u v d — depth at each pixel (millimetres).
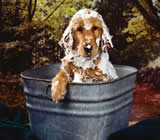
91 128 1628
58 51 5539
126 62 5695
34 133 1839
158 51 5562
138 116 3748
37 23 5562
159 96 4602
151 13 5363
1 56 5660
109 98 1613
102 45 1817
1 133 1971
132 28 5570
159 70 5352
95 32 1782
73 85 1576
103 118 1631
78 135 1653
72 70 1773
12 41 5688
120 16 5719
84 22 1761
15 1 5586
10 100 4410
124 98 1821
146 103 4309
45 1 5465
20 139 1913
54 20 5488
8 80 5414
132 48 5715
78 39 1769
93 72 1769
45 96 1670
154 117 3676
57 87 1602
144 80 5258
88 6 5500
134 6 5613
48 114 1702
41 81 1662
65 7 5434
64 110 1639
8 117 2436
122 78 1679
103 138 1688
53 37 5531
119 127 1838
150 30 5531
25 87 1781
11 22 5652
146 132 1767
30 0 5445
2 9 5633
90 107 1587
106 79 1789
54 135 1723
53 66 2225
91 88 1546
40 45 5594
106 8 5664
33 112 1783
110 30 5738
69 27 1811
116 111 1728
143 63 5594
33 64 5633
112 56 5750
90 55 1710
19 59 5652
